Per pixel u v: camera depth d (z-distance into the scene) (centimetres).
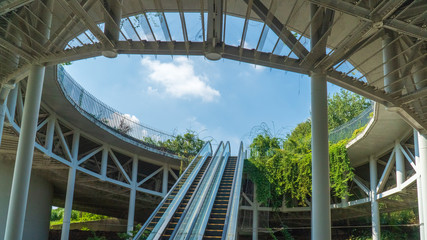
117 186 2733
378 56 1367
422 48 1070
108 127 2339
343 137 2270
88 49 1011
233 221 1330
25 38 1042
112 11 955
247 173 2491
